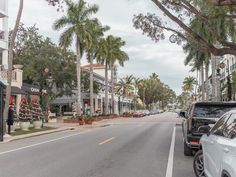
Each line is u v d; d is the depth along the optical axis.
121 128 39.22
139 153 17.48
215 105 15.61
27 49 66.62
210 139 9.00
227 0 18.78
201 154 11.16
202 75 75.00
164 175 11.97
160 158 15.83
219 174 7.62
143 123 51.94
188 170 12.89
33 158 16.11
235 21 27.14
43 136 29.92
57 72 66.75
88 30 56.56
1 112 25.67
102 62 75.69
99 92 97.81
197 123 15.26
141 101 167.12
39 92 59.75
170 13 22.56
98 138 26.16
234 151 6.66
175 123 51.06
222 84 78.88
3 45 46.50
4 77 45.31
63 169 13.09
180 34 24.39
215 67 52.78
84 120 49.75
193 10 22.20
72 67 68.38
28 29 67.75
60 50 66.56
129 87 123.81
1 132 25.45
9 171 12.82
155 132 32.28
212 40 29.55
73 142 23.39
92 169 13.05
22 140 26.47
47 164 14.29
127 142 22.94
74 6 56.53
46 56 65.31
